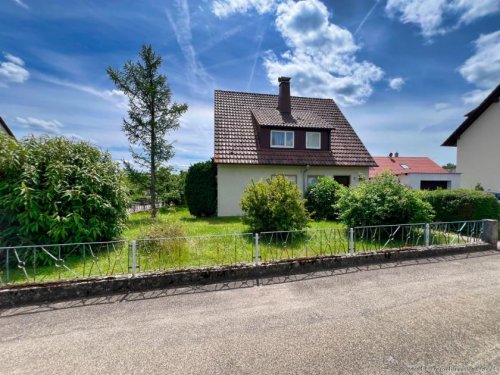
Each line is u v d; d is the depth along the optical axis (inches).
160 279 158.7
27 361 92.8
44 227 191.0
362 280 169.6
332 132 595.2
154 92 449.7
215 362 91.9
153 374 86.2
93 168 223.5
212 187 499.5
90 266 181.9
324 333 109.4
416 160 1302.9
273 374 85.5
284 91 589.9
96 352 97.9
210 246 229.9
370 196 273.1
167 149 480.1
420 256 216.8
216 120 541.3
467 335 107.7
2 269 175.2
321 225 349.1
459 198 321.7
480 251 236.2
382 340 104.3
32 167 195.3
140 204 608.4
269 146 519.8
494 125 558.3
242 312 128.5
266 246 231.5
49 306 135.0
